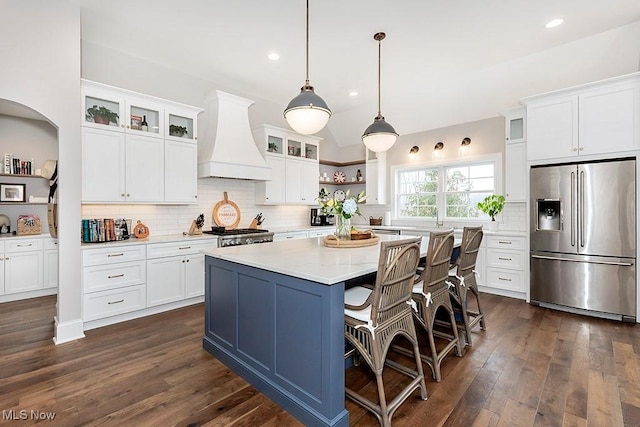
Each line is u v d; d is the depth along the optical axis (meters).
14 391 1.97
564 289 3.54
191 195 3.94
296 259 2.11
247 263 2.05
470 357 2.42
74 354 2.47
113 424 1.68
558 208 3.62
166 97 4.10
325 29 3.16
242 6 2.80
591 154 3.38
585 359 2.38
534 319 3.27
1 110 3.81
